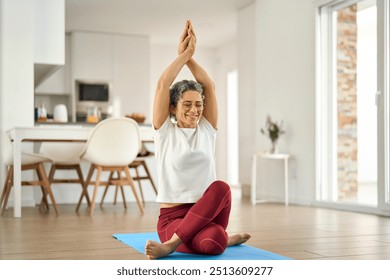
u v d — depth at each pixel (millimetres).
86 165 7320
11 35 6711
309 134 7098
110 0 8922
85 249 3309
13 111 6684
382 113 5781
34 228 4469
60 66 7379
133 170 7594
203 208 2705
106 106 11234
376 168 6230
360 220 5172
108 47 11266
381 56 5797
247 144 9266
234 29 10938
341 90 6766
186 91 2838
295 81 7430
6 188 5977
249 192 9156
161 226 2941
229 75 12461
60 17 7234
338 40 6816
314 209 6457
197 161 2816
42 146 6594
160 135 2844
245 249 3199
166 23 10484
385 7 5770
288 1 7602
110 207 6652
